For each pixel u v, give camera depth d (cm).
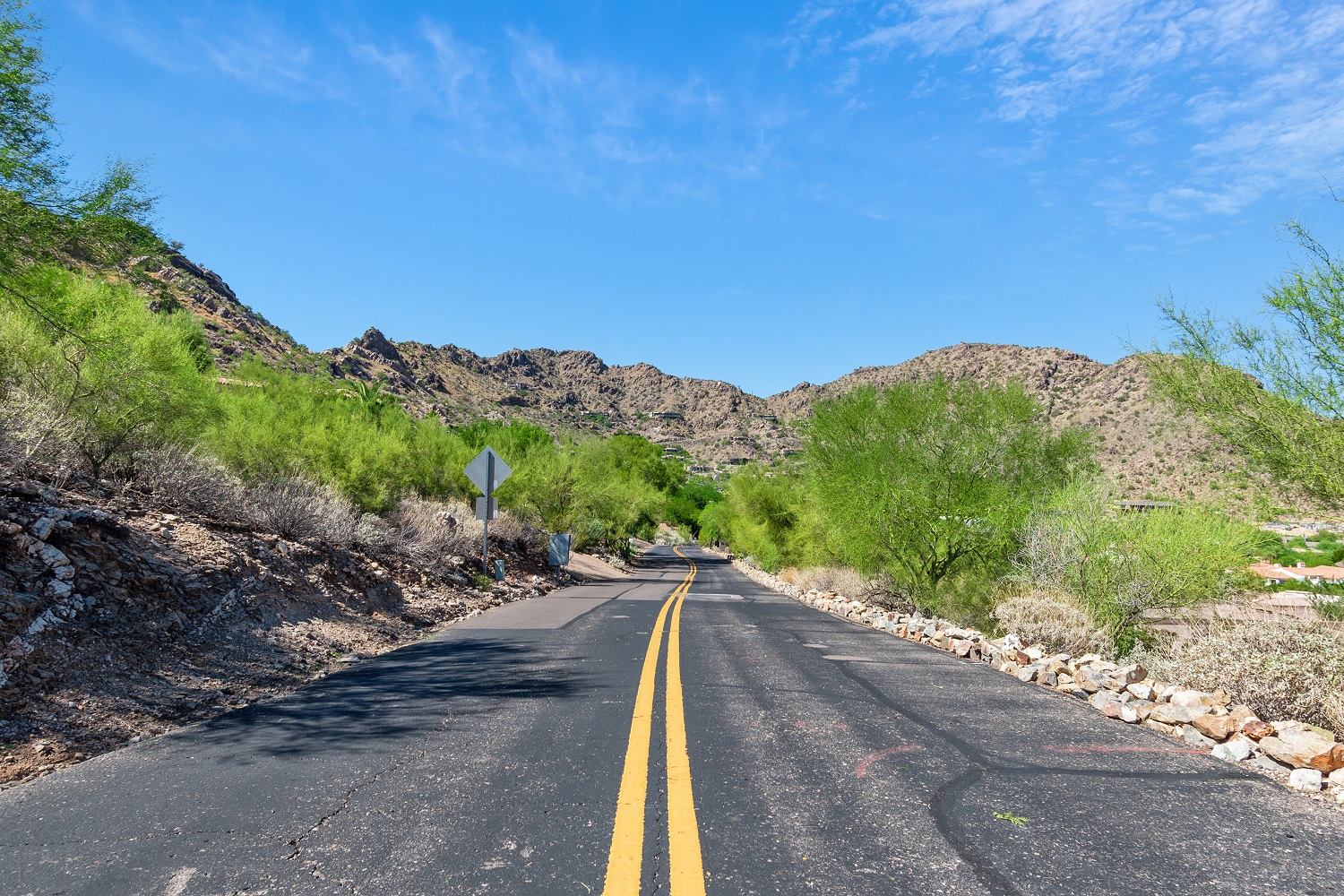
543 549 2600
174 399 1022
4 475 748
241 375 1777
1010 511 1354
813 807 390
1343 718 567
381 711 587
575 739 514
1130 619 1155
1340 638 677
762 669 799
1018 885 303
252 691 640
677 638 1040
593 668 795
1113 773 456
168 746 486
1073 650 948
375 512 1602
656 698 648
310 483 1306
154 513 908
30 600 584
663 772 444
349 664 785
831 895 293
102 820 361
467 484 2344
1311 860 331
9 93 657
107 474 972
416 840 340
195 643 689
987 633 1248
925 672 796
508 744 500
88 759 459
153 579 726
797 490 2812
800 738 525
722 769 453
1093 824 371
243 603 809
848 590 1923
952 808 391
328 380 2011
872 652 936
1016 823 372
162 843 335
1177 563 1077
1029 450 1434
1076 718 596
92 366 905
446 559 1631
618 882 301
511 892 291
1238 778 452
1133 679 708
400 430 2053
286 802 388
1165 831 363
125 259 762
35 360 884
